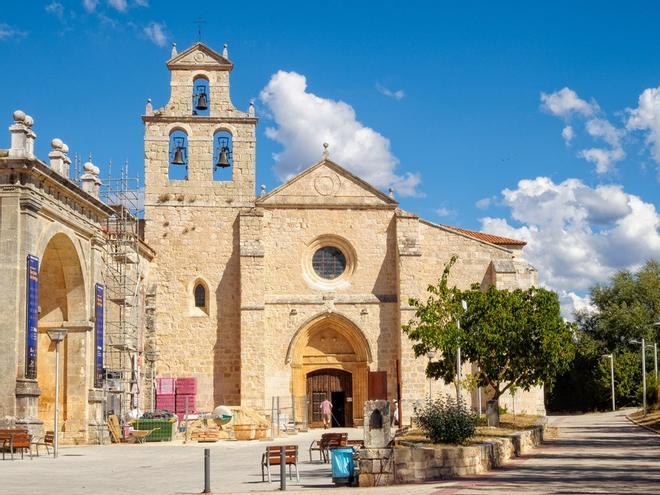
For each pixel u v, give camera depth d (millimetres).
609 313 97938
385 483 22859
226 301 56781
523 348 43094
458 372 39750
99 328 41438
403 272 56312
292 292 57125
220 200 57969
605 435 48219
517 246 65938
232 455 35719
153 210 57531
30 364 33594
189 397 55562
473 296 45188
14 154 33594
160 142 58281
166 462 31844
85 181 43156
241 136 58781
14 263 33469
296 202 57875
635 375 94750
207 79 59594
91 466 29625
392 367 56875
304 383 56812
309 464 31234
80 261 39750
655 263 104562
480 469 25297
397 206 58312
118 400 45844
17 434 31156
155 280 56812
